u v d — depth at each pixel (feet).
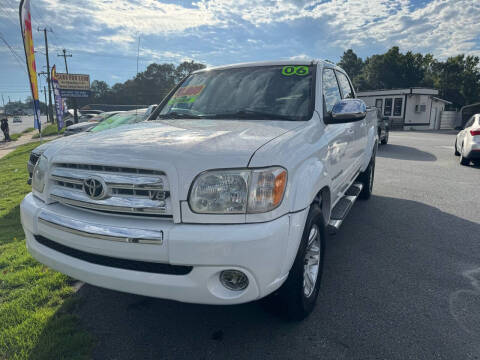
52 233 7.79
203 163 6.75
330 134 10.33
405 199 20.27
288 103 10.52
